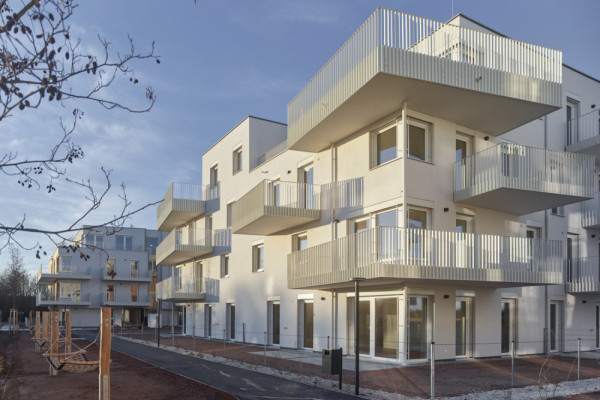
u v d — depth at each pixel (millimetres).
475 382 11188
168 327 49812
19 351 20344
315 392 10078
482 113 15156
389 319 15023
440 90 13469
